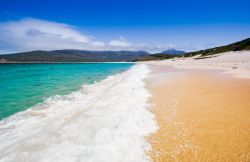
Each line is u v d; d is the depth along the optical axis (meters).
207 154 5.16
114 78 24.14
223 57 63.53
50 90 14.84
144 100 10.84
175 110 8.84
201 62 58.66
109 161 4.88
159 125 7.12
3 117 8.20
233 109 8.48
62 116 8.27
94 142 5.86
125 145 5.68
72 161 4.86
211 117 7.69
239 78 17.83
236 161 4.84
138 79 21.12
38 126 7.15
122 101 10.70
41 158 5.02
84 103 10.49
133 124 7.25
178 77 21.27
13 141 5.96
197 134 6.29
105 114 8.45
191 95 11.59
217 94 11.39
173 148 5.50
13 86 17.09
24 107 9.77
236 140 5.79
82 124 7.29
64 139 6.06
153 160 4.95
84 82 20.02
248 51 69.19
